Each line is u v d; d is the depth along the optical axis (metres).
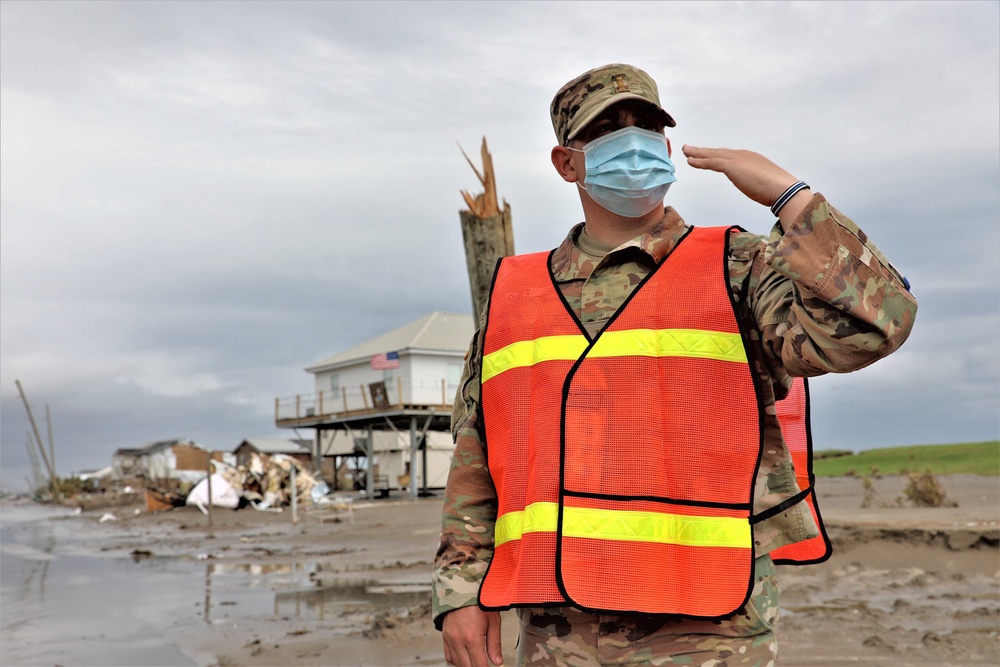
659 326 2.11
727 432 2.02
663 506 2.02
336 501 35.25
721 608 1.94
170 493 39.56
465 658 2.24
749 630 1.97
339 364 45.09
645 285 2.16
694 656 1.96
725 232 2.19
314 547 17.53
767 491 2.05
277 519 28.39
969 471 31.81
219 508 35.22
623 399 2.09
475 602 2.24
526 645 2.16
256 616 8.89
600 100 2.25
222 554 16.89
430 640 7.05
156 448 102.69
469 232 8.02
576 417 2.11
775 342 1.95
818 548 2.17
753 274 2.08
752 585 1.95
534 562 2.06
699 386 2.05
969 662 5.67
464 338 43.69
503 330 2.34
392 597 9.78
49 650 7.54
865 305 1.77
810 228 1.82
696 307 2.09
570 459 2.08
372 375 43.97
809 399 2.18
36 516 47.78
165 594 11.05
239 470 36.03
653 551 2.00
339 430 47.72
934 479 16.31
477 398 2.44
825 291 1.78
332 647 7.02
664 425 2.06
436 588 2.29
